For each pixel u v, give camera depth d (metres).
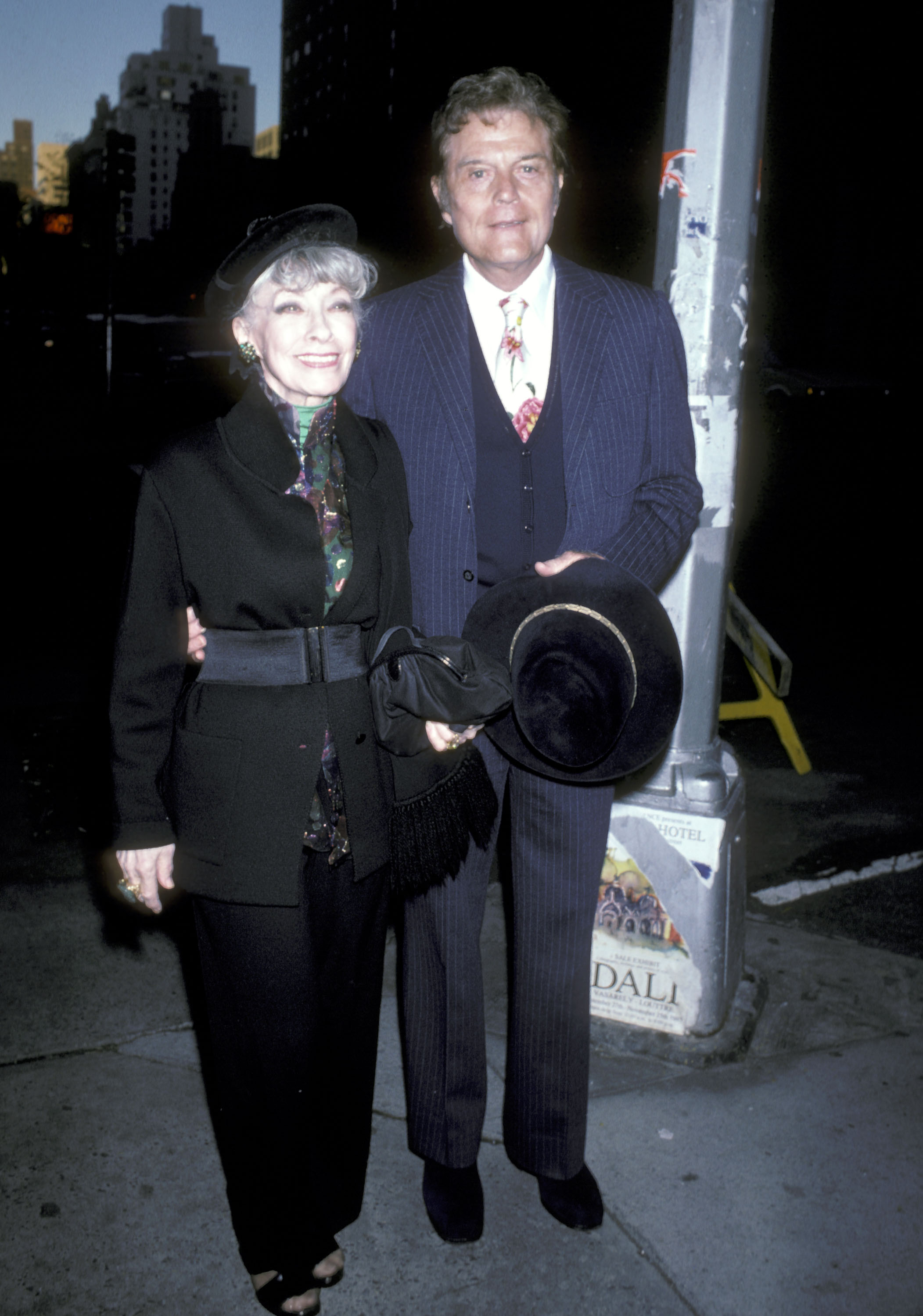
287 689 1.70
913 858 3.88
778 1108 2.49
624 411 1.95
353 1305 1.98
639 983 2.68
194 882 1.72
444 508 1.96
